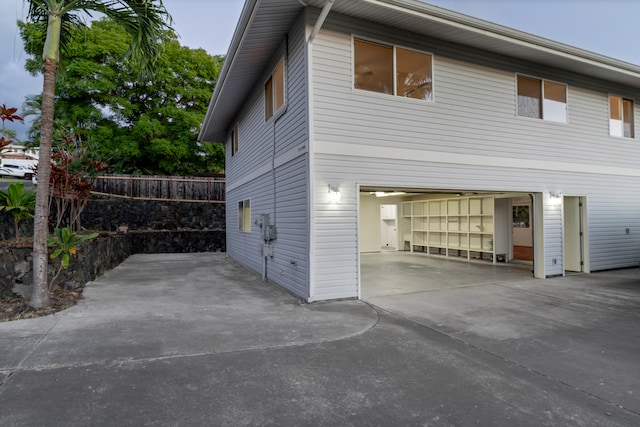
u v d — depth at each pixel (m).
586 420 2.54
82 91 15.30
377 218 14.70
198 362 3.50
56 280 6.42
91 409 2.62
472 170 7.39
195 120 17.44
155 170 17.86
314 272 6.01
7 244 5.97
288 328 4.61
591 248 9.13
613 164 9.42
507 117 7.82
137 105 17.02
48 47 5.20
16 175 16.00
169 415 2.56
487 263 11.09
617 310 5.56
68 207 9.81
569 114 8.73
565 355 3.76
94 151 8.91
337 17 6.19
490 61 7.64
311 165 5.95
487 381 3.14
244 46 7.35
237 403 2.74
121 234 11.60
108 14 5.67
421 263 11.15
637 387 3.05
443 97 7.11
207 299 6.25
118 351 3.74
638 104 10.00
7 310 5.17
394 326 4.73
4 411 2.57
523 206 11.59
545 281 8.04
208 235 14.93
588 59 8.16
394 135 6.62
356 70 6.38
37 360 3.47
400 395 2.88
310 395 2.87
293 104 6.60
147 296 6.42
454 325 4.79
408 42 6.76
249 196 10.05
